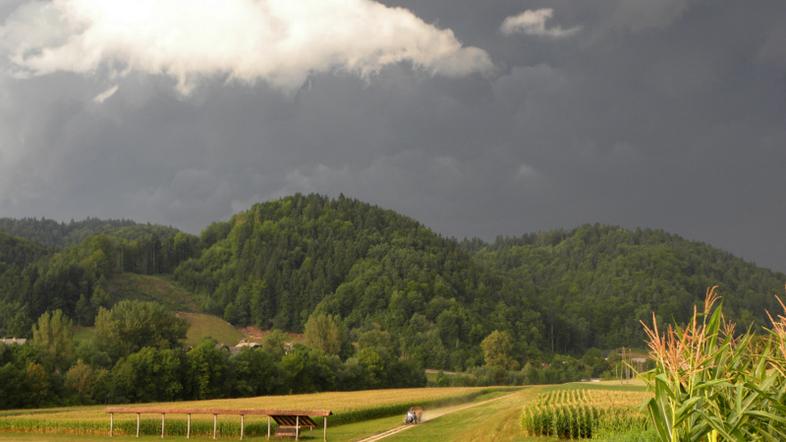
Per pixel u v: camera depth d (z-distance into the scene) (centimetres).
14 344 13875
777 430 1409
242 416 7100
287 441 6994
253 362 15275
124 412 7394
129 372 13350
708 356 1413
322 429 8144
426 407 11656
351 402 11488
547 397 7662
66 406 12556
